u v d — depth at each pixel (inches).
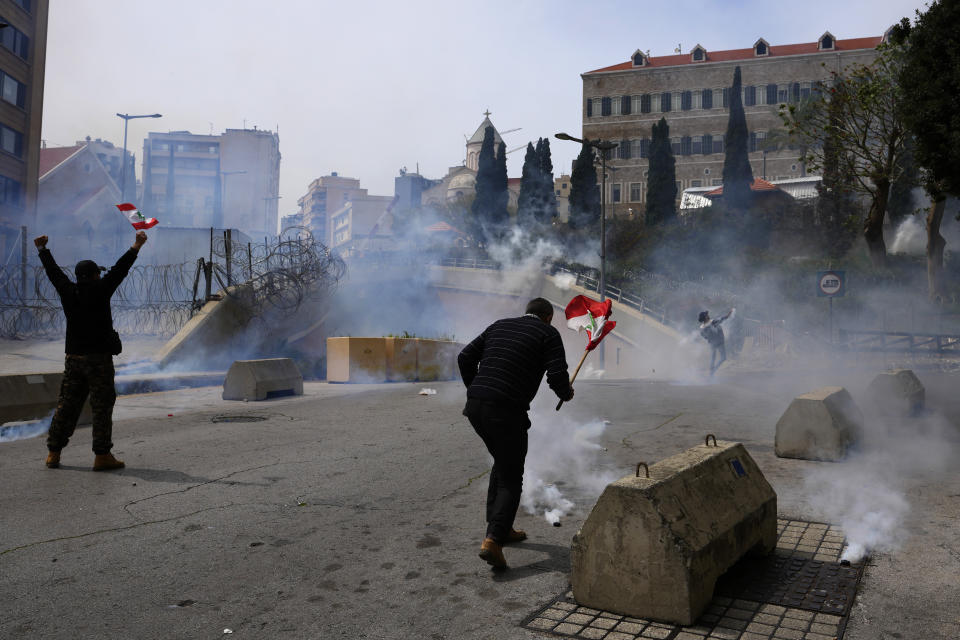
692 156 2765.7
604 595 130.5
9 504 209.3
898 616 126.6
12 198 1587.1
